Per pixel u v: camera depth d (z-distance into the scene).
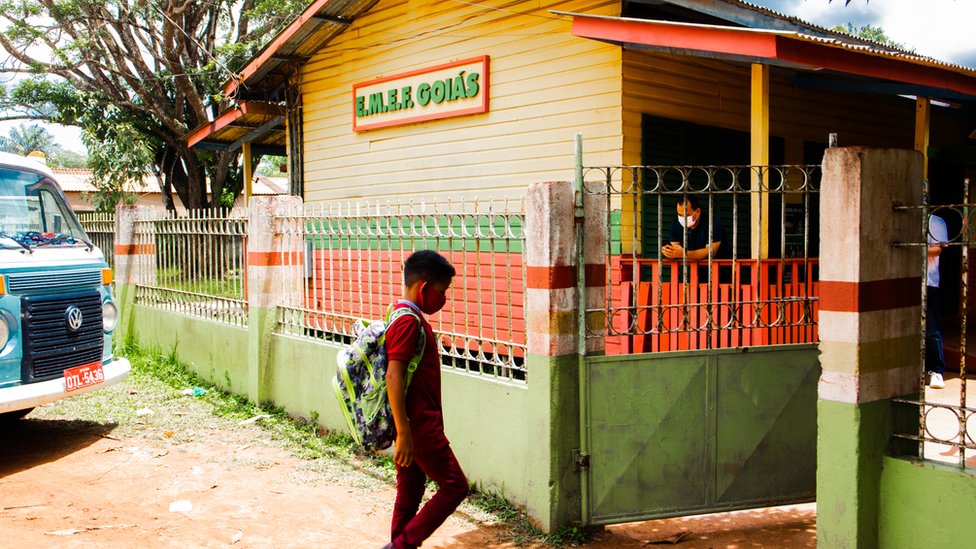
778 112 8.70
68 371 6.38
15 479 5.70
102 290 6.99
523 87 8.14
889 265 3.68
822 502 3.73
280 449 6.38
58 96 21.05
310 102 11.27
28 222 6.68
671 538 4.62
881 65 6.16
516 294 6.52
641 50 7.13
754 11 6.92
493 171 8.50
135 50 21.09
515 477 4.86
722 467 4.74
